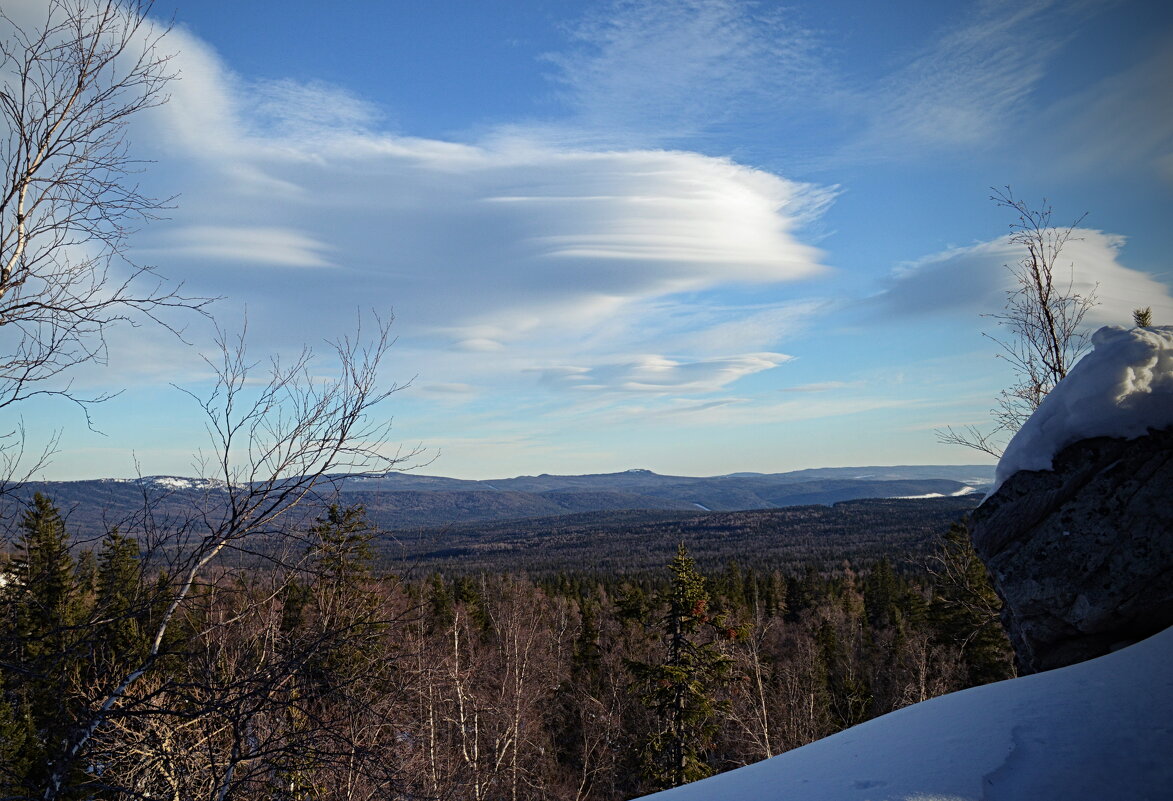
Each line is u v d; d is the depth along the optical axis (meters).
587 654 28.89
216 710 4.52
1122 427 4.64
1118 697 3.17
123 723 4.80
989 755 2.97
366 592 5.86
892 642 31.19
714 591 29.55
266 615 5.54
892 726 3.84
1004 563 5.02
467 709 12.99
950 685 21.00
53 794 4.30
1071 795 2.57
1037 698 3.43
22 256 4.66
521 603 21.72
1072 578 4.66
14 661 4.37
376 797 5.32
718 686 17.70
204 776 4.95
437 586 20.09
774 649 29.25
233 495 4.73
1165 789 2.47
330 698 5.13
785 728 18.84
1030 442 5.06
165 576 4.58
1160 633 3.74
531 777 18.41
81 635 4.45
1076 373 4.93
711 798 3.46
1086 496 4.71
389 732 6.36
